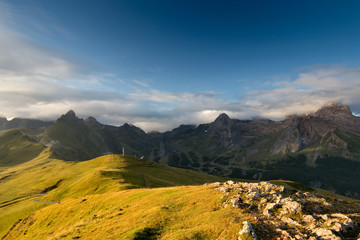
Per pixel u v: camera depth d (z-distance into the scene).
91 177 114.75
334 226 24.47
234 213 30.84
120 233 31.62
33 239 54.75
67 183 147.88
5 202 129.62
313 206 31.61
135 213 40.53
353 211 30.48
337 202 35.78
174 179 139.88
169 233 29.02
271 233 25.09
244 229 24.94
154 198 49.06
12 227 77.50
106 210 51.66
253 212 31.27
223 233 25.83
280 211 30.59
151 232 30.17
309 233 24.45
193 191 48.44
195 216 33.59
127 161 193.12
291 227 26.19
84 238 34.00
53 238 38.19
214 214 31.77
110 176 113.56
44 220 67.94
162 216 35.22
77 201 70.75
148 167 179.00
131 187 87.06
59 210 69.50
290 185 185.88
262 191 38.75
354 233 23.73
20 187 167.00
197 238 25.94
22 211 100.25
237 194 38.31
